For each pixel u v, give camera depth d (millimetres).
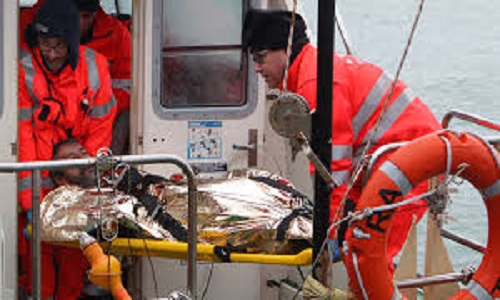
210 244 13812
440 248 14297
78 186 15852
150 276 16203
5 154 14820
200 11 16094
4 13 14617
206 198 14578
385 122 14578
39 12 15336
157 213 14234
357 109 14555
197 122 16312
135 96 16031
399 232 14391
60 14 15328
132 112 16062
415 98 14969
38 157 15508
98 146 16000
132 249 13836
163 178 15305
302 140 12227
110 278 12906
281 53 14344
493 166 12945
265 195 14859
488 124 13922
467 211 34781
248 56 16406
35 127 15477
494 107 52000
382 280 12656
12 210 14820
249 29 14453
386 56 58750
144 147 16094
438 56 59094
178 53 16094
